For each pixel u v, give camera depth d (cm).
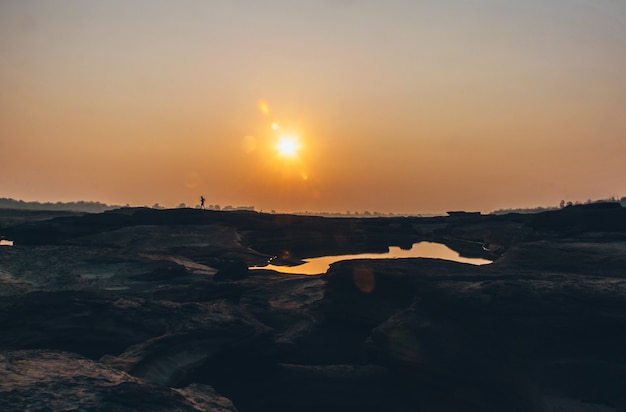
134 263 4653
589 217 5988
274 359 2491
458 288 2369
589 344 2012
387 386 2409
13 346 2089
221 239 7375
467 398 2122
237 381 2347
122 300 2542
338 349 2820
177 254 6125
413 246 10356
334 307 3105
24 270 4016
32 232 7088
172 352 2055
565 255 3719
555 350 2003
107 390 1405
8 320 2173
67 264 4453
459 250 9012
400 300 2883
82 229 7400
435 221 15525
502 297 2147
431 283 2553
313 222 10700
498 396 2044
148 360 1942
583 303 2072
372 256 8156
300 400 2348
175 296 3131
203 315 2438
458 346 2189
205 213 8931
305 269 6147
